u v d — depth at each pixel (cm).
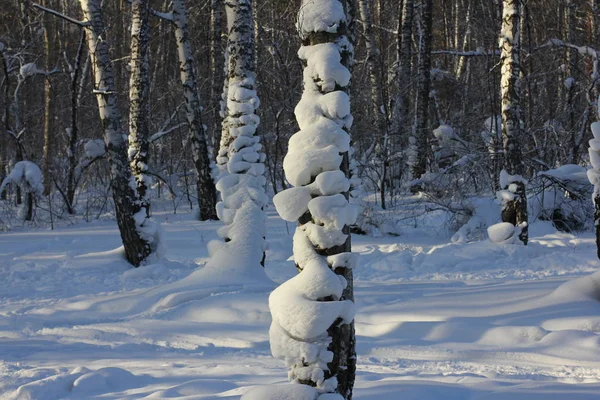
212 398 476
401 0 2209
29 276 1220
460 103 2602
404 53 2192
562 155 1914
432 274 1183
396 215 1742
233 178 1050
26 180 2028
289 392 380
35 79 3000
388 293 912
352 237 1617
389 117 2078
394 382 508
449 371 598
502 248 1299
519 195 1345
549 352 639
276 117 2108
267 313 841
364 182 2178
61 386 551
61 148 3103
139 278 1202
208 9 2597
